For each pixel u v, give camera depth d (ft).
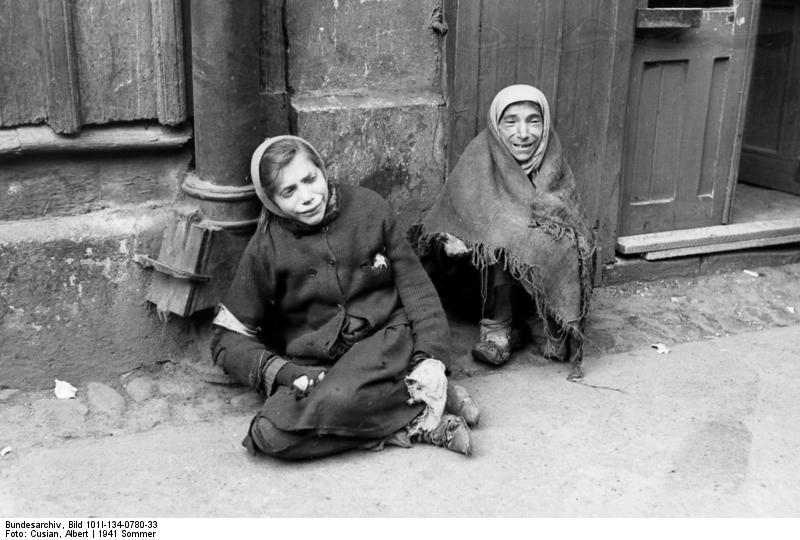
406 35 12.60
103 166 11.11
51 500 9.19
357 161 12.45
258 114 11.12
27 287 10.79
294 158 9.99
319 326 10.66
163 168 11.41
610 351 12.67
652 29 14.07
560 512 9.12
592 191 14.03
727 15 14.62
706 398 11.41
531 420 10.82
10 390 11.00
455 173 12.37
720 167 15.39
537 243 11.58
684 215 15.34
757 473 9.85
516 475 9.73
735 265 15.43
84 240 10.89
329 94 12.29
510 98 12.00
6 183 10.71
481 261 11.78
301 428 9.62
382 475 9.70
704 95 14.89
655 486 9.59
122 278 11.18
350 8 12.15
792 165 17.76
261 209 11.39
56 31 10.30
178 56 10.93
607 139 13.88
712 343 13.00
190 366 11.60
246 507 9.13
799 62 17.34
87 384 11.27
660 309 13.99
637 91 14.25
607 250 14.48
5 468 9.71
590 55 13.41
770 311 14.10
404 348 10.39
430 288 10.80
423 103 12.71
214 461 9.95
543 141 12.17
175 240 11.07
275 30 11.62
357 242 10.48
